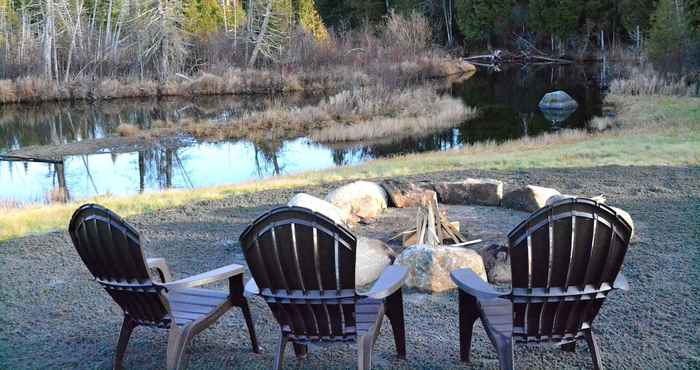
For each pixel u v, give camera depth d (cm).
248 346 418
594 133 1891
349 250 321
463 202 792
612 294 479
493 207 776
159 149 2227
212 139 2377
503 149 1611
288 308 339
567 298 320
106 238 346
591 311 335
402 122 2455
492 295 325
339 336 344
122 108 3409
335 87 4031
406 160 1409
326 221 316
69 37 4416
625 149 1220
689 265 537
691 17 3177
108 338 440
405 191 791
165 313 363
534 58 5441
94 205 343
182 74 4194
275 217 321
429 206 617
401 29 4841
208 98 3797
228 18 5384
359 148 2109
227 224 754
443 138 2191
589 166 1030
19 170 1902
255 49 4522
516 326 334
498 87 3684
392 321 380
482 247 578
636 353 383
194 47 4684
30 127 2803
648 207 739
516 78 4188
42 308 504
